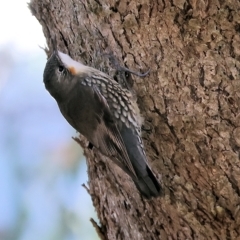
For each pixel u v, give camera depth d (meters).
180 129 7.81
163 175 8.15
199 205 8.05
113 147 8.34
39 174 11.98
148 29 7.76
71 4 8.41
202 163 7.82
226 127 7.62
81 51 8.69
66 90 8.66
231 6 7.43
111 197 9.22
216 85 7.59
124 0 7.78
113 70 8.37
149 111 8.05
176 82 7.74
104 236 9.72
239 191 7.81
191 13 7.51
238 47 7.51
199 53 7.59
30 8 9.31
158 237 8.70
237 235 8.03
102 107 8.36
